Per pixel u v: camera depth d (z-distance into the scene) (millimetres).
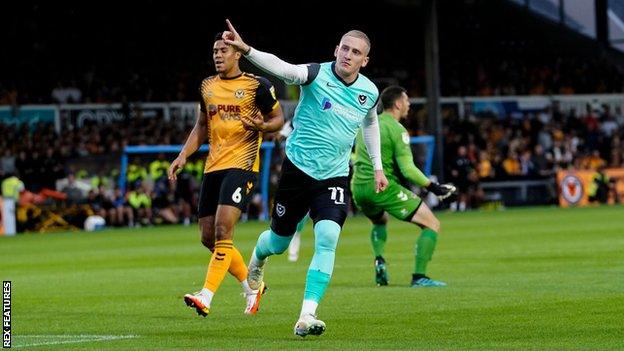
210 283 22109
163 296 28641
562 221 63562
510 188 89938
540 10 112812
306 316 19516
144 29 100562
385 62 109312
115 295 29141
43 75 93812
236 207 22812
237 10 105312
